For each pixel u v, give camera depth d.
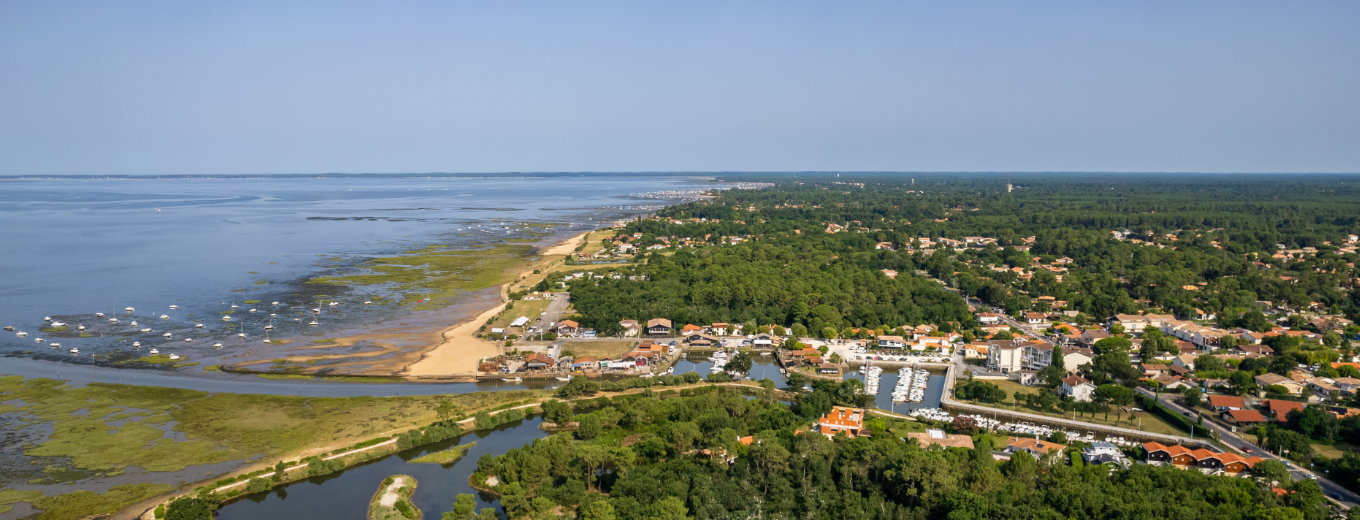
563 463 153.88
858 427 179.12
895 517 136.12
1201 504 132.88
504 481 150.62
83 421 182.25
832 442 163.50
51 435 173.38
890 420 190.00
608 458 156.62
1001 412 195.00
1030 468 148.38
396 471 161.50
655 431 178.62
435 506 146.75
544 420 189.12
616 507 134.75
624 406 186.88
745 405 184.88
